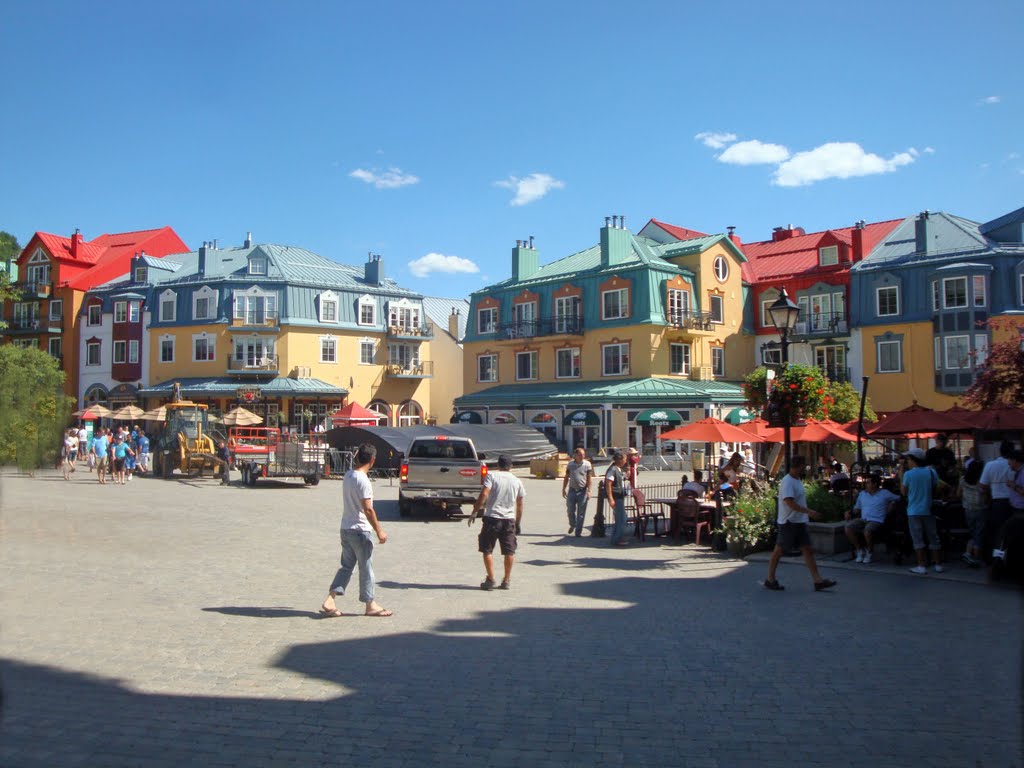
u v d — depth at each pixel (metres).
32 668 7.23
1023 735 5.93
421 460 20.80
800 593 11.19
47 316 63.66
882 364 47.22
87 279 63.47
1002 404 17.78
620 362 50.44
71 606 9.74
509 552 11.43
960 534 13.54
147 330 60.31
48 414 34.53
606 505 25.09
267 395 56.72
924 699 6.71
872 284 47.97
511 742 5.71
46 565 12.52
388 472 36.44
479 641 8.47
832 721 6.20
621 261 52.34
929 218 48.41
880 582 11.95
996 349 18.89
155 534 16.48
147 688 6.77
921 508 12.45
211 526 18.08
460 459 21.38
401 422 63.84
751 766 5.37
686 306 51.47
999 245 43.78
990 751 5.64
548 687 6.95
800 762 5.44
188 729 5.86
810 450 24.73
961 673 7.43
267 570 12.65
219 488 29.02
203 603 10.13
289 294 58.81
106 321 61.66
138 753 5.41
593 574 12.77
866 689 6.96
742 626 9.22
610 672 7.40
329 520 19.70
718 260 53.31
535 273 58.31
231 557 13.84
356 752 5.49
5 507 20.98
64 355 62.72
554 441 49.66
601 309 51.59
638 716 6.27
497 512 11.42
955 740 5.83
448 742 5.70
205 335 58.50
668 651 8.13
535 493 29.80
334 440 39.59
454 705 6.46
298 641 8.36
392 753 5.49
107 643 8.12
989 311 43.03
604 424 47.94
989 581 11.76
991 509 12.41
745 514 14.86
